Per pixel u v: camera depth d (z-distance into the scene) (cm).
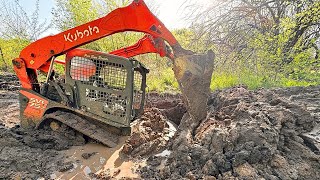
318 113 472
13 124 590
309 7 835
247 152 341
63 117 495
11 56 1312
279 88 683
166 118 611
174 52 475
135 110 542
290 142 380
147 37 518
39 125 508
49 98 520
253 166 336
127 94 467
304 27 912
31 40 1358
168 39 470
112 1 1141
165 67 1167
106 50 1144
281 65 875
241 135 369
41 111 512
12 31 1338
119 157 445
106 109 482
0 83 1018
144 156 446
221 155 352
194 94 477
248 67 926
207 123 448
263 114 414
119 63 466
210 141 386
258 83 802
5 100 796
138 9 461
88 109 493
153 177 378
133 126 525
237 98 529
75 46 491
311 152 364
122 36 1149
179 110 634
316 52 921
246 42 970
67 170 411
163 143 467
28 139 473
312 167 348
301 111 434
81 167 420
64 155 452
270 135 361
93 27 479
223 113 479
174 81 995
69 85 497
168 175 365
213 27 984
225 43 996
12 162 416
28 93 520
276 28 934
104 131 503
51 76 525
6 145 459
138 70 531
